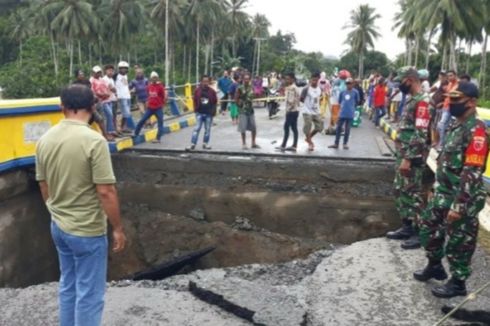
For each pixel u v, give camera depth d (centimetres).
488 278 506
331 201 1009
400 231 641
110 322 448
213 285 498
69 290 383
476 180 431
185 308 476
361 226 1001
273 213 1027
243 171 1053
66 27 6159
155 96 1201
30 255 922
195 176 1068
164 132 1427
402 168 604
